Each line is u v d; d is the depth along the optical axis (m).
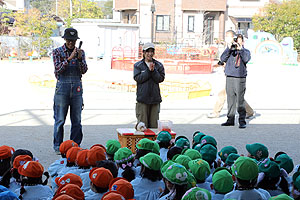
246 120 11.05
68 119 10.56
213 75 25.19
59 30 49.12
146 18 43.62
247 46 36.12
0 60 35.50
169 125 6.65
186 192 3.42
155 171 4.22
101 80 18.19
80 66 7.30
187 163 4.34
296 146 8.16
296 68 31.62
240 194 3.82
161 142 5.68
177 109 12.49
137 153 5.05
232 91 9.95
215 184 3.92
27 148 7.58
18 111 11.59
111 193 3.38
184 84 16.95
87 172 4.55
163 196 3.79
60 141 7.29
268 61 35.38
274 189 4.28
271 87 18.98
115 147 5.25
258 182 4.27
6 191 3.35
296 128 10.02
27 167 4.05
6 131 8.98
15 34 41.22
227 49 9.92
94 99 14.20
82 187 4.42
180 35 43.59
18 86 17.41
